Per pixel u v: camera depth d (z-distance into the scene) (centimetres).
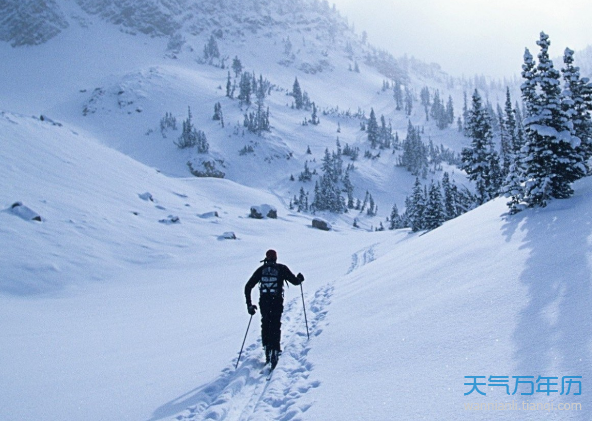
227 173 15388
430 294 595
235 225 4375
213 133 17825
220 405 431
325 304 890
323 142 19800
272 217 5884
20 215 2417
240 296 1563
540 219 796
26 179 2942
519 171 1100
